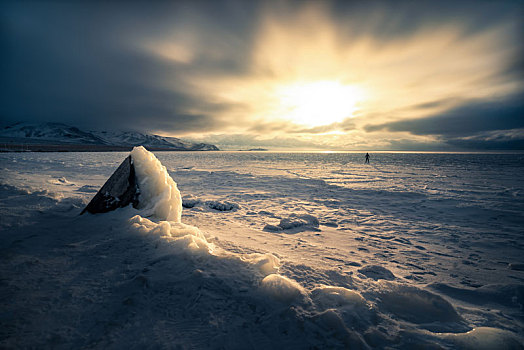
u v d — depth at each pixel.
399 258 3.29
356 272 2.61
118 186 3.32
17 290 1.52
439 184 11.63
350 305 1.54
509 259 3.29
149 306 1.42
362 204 7.27
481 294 2.26
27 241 2.29
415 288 1.94
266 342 1.21
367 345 1.23
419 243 3.96
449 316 1.67
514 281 2.60
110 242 2.34
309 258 3.05
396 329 1.40
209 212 5.84
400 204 7.24
